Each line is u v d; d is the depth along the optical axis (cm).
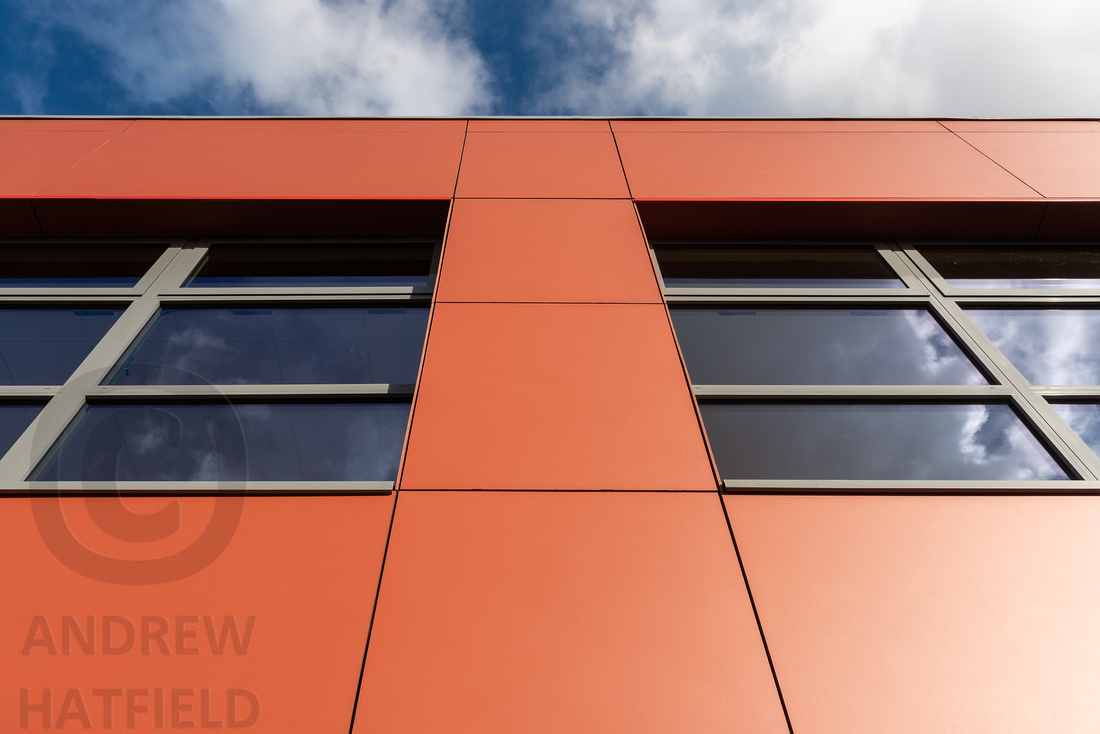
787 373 396
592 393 331
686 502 279
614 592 242
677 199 511
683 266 508
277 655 222
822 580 250
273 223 526
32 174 537
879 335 429
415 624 231
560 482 285
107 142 588
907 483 291
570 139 612
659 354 357
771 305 449
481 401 324
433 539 260
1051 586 254
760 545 262
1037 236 535
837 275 499
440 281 409
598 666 220
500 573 248
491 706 208
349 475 317
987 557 263
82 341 418
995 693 218
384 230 535
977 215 519
